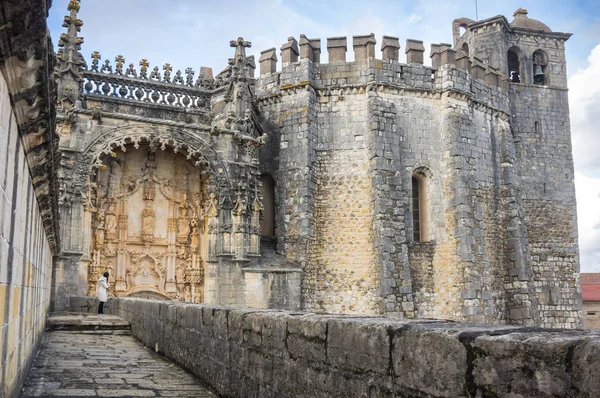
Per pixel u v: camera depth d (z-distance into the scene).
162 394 8.18
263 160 35.00
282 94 34.78
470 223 34.06
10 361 5.75
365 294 32.62
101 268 28.06
